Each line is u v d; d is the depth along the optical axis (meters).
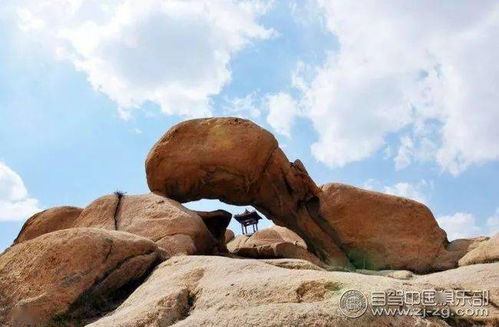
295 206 19.59
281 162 19.33
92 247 9.53
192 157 18.42
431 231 17.77
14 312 8.54
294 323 5.57
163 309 6.81
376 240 17.84
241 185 19.17
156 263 10.59
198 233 14.28
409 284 7.12
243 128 18.66
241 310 6.17
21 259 9.80
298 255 16.95
